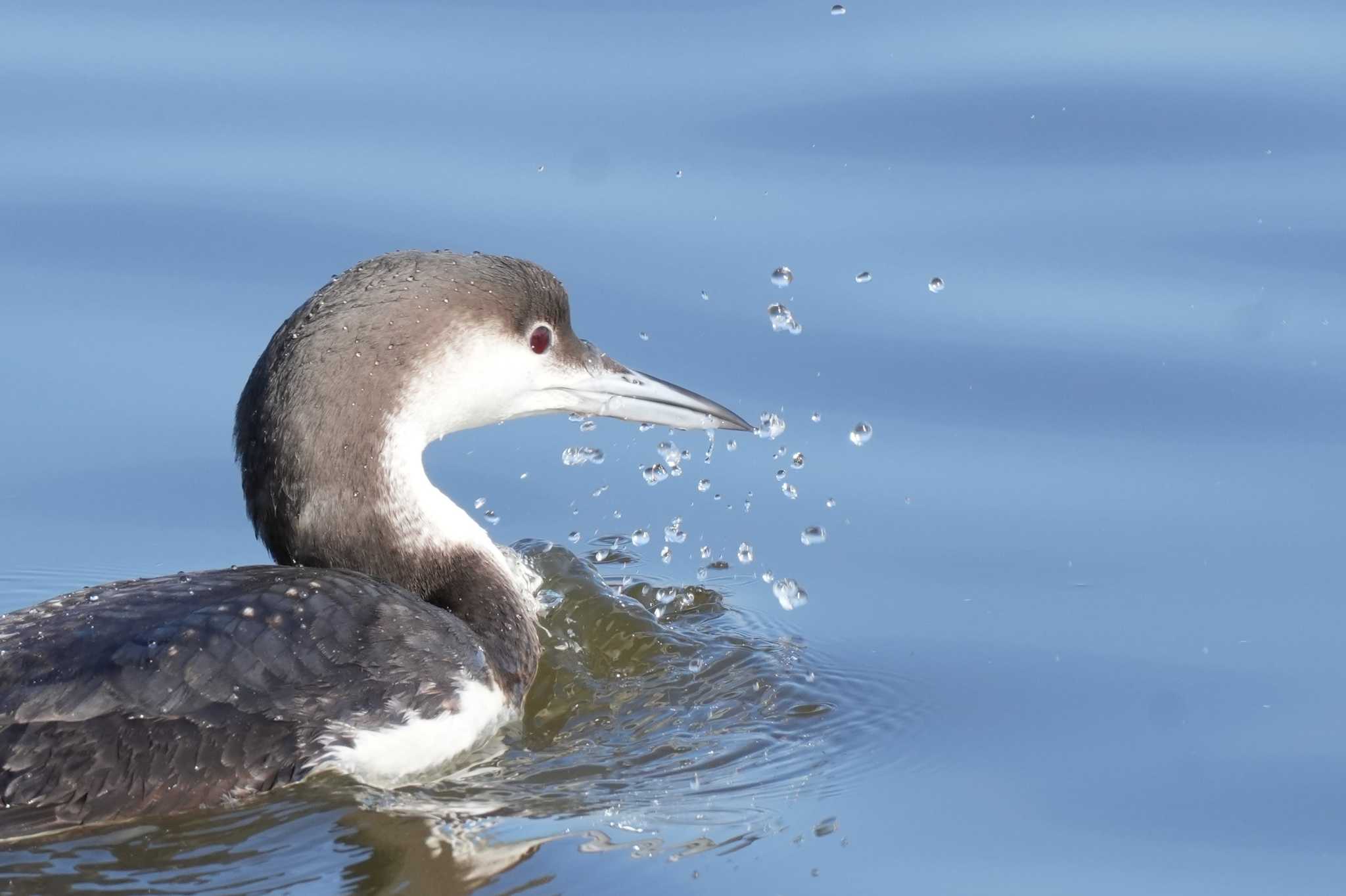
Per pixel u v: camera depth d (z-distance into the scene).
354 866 10.93
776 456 16.59
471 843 11.26
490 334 13.53
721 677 13.78
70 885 10.55
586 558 15.72
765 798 11.95
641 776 12.25
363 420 12.97
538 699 13.42
